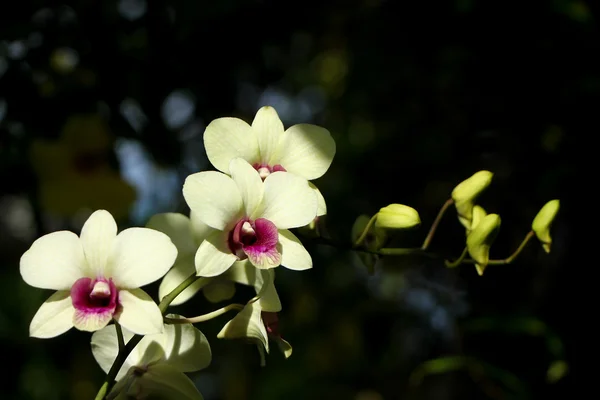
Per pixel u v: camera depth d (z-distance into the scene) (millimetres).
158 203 1284
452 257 847
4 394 1291
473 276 1172
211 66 1059
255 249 779
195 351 796
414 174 1225
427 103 1145
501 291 1142
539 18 1019
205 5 1012
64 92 1029
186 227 831
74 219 1123
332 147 829
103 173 1068
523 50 1033
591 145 1024
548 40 1021
